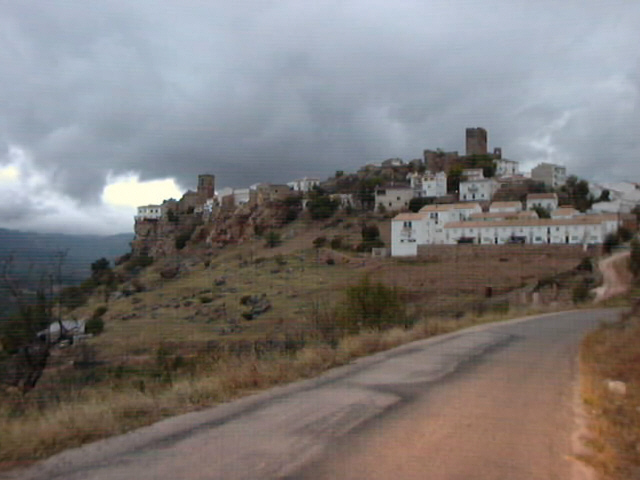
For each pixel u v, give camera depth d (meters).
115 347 12.53
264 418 6.28
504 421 6.42
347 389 7.89
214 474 4.59
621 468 5.02
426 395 7.63
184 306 18.50
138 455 5.01
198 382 7.92
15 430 5.54
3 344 9.52
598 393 7.79
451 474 4.77
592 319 19.14
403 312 15.95
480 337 14.50
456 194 71.12
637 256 26.58
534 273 29.88
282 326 14.95
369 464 4.93
